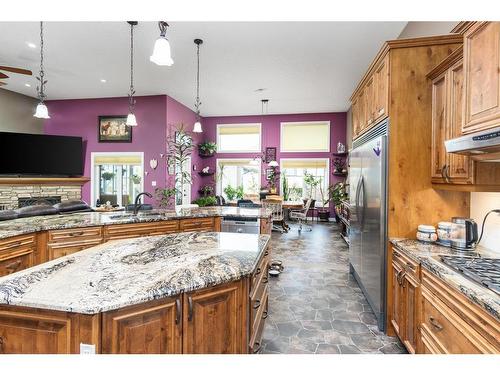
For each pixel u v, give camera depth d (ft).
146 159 21.39
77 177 21.16
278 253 15.11
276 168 27.81
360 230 9.41
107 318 3.25
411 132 7.14
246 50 13.48
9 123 20.49
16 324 3.38
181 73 16.65
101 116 21.91
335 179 26.76
